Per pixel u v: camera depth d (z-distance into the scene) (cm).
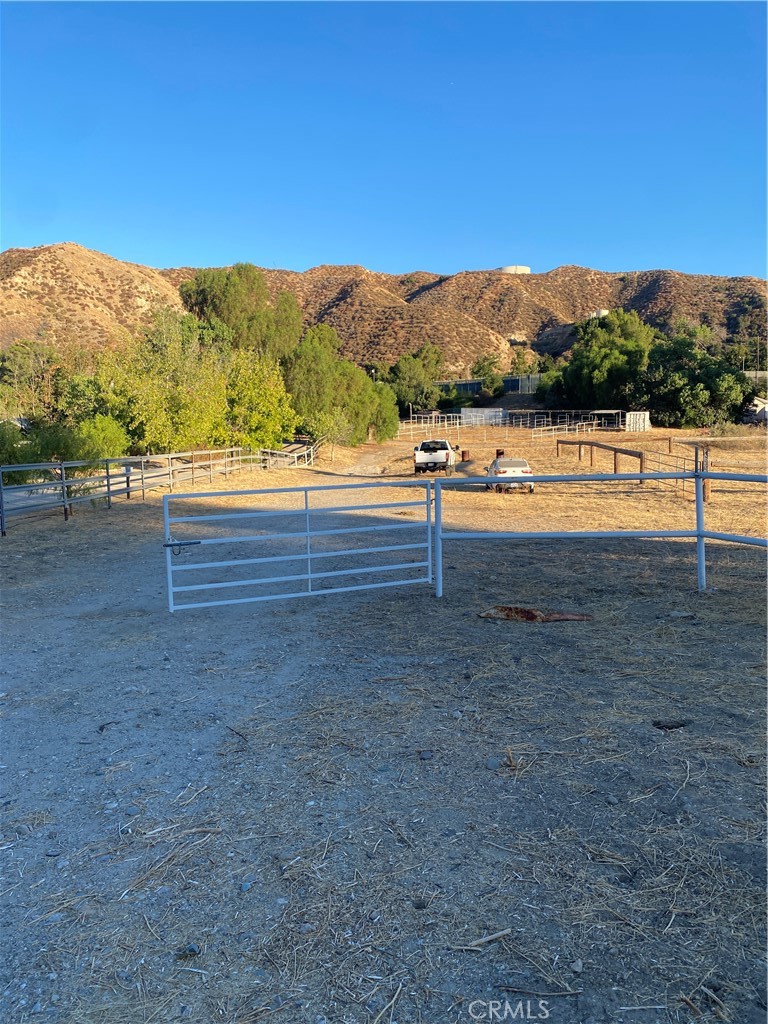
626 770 384
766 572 887
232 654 609
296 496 2092
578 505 1730
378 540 1240
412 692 503
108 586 915
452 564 1000
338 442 4806
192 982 250
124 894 298
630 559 1013
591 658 562
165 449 2569
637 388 6638
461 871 304
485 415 8181
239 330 4862
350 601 788
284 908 285
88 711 494
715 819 336
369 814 350
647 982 245
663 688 495
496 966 253
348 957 259
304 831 338
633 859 309
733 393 6116
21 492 1912
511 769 388
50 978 253
